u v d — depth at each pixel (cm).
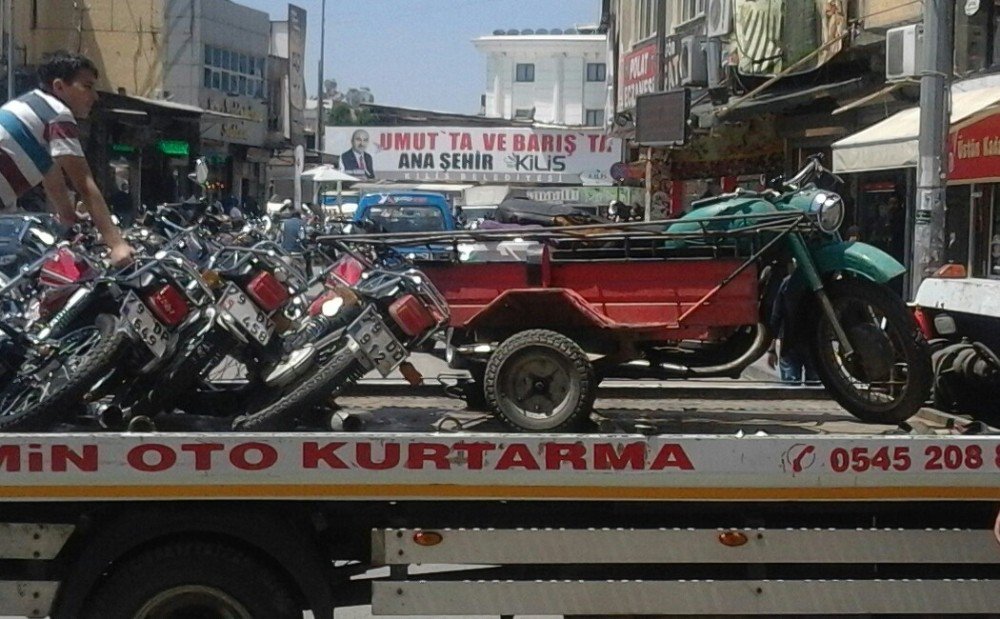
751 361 643
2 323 574
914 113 1628
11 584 509
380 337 558
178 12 4328
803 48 1953
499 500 502
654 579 520
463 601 514
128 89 4034
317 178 4075
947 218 1711
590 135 5497
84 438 484
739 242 627
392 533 511
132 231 709
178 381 560
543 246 624
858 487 501
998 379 646
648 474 495
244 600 505
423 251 650
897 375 619
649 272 617
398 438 490
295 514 515
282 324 578
